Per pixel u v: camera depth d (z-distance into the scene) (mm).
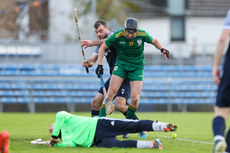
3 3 105062
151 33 104875
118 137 28203
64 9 107625
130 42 25484
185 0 105125
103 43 26703
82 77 74500
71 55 79188
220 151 15547
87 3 105562
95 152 20125
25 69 76250
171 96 73062
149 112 70688
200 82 74875
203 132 33938
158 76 75875
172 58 77688
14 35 102250
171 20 104750
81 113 64438
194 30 104500
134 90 26141
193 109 75125
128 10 108000
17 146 23141
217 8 105750
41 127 39531
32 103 68812
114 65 28859
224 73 16234
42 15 107750
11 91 71438
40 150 21344
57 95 71375
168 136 29656
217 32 105000
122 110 28094
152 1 106500
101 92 28781
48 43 79062
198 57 79812
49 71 76875
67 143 22625
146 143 21297
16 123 44875
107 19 105500
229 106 16391
